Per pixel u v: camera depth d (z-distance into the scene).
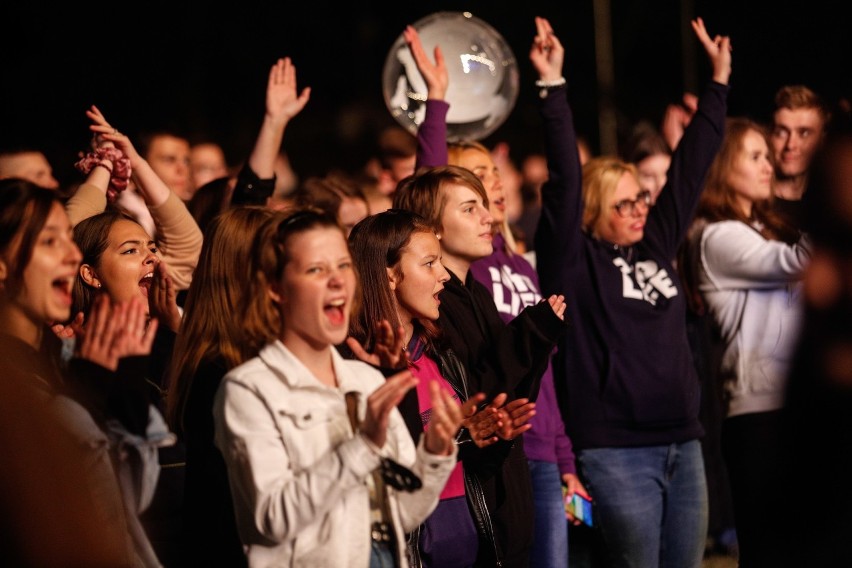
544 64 7.21
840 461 2.69
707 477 8.98
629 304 7.00
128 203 8.77
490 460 5.43
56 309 4.24
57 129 18.45
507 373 5.64
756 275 7.22
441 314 5.80
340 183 8.81
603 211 7.33
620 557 6.90
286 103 7.66
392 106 8.17
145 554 4.22
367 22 21.83
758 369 7.09
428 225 5.63
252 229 4.68
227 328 4.56
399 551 4.36
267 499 4.06
